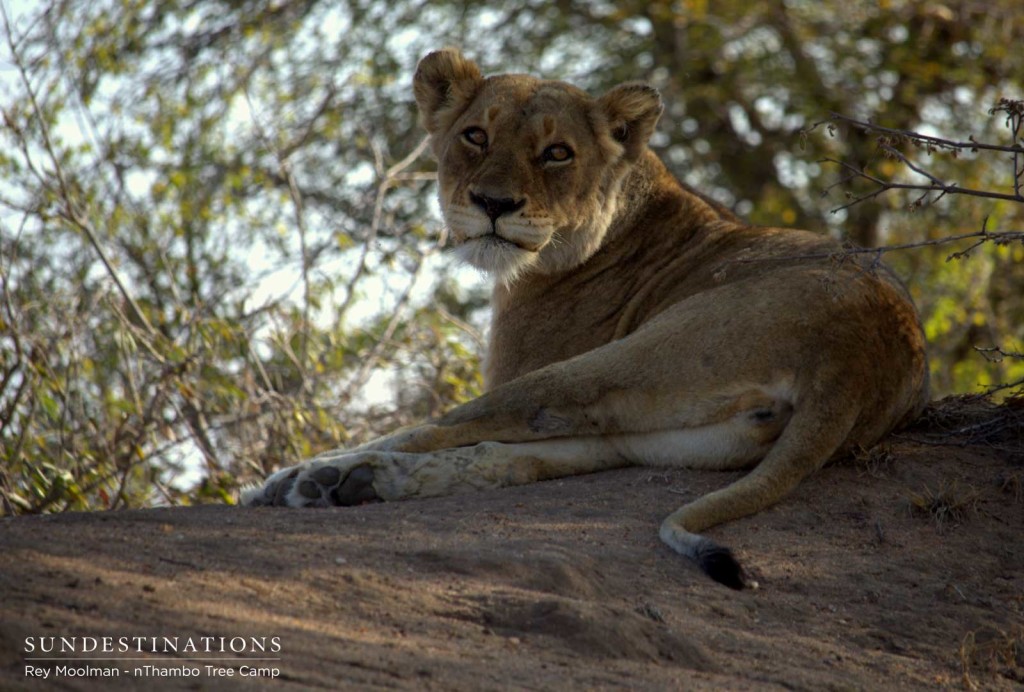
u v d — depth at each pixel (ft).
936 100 101.76
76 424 49.67
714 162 105.91
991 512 30.48
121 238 59.26
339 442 49.37
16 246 50.01
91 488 43.91
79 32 64.34
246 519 26.50
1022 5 100.73
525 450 31.73
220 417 50.93
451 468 31.09
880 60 103.50
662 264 37.96
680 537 26.94
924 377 34.19
